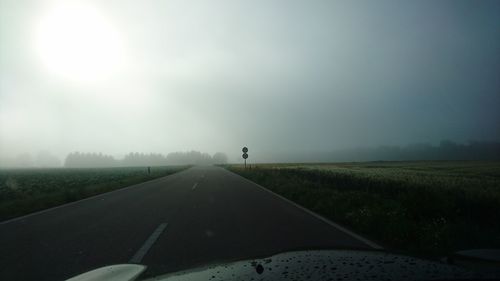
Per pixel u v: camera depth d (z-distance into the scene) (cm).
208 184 2598
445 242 700
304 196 1522
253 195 1761
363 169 4612
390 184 1856
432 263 254
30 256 640
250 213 1150
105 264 575
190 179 3334
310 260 267
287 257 282
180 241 740
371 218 900
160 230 868
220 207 1306
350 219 966
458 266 245
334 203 1234
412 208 1054
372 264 251
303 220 1008
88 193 1952
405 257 277
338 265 248
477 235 760
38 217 1170
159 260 591
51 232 883
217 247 680
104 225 963
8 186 3088
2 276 523
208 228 887
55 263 589
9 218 1190
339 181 2225
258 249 660
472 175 3225
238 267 262
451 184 2117
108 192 2078
